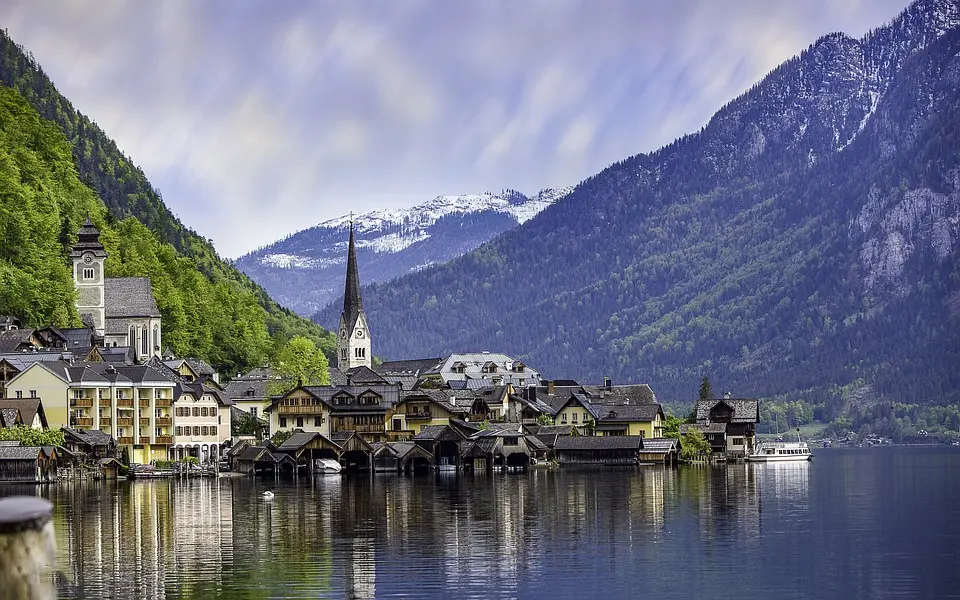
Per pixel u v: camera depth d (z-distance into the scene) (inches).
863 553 4015.8
